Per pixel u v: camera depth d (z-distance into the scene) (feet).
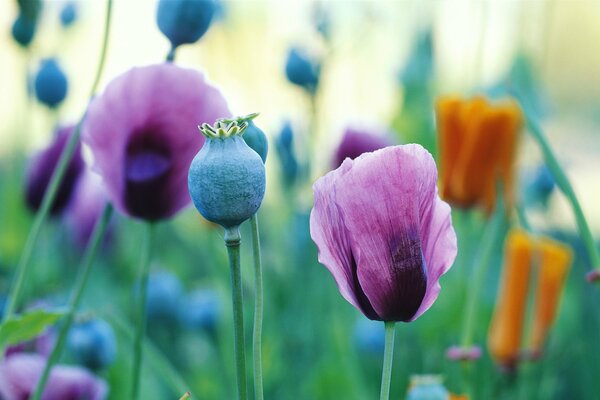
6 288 4.89
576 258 5.21
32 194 4.03
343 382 4.48
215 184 2.26
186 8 2.92
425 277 2.32
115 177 2.84
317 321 5.00
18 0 4.19
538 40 6.56
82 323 3.67
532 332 3.68
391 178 2.29
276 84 6.10
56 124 4.57
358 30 6.00
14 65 5.91
